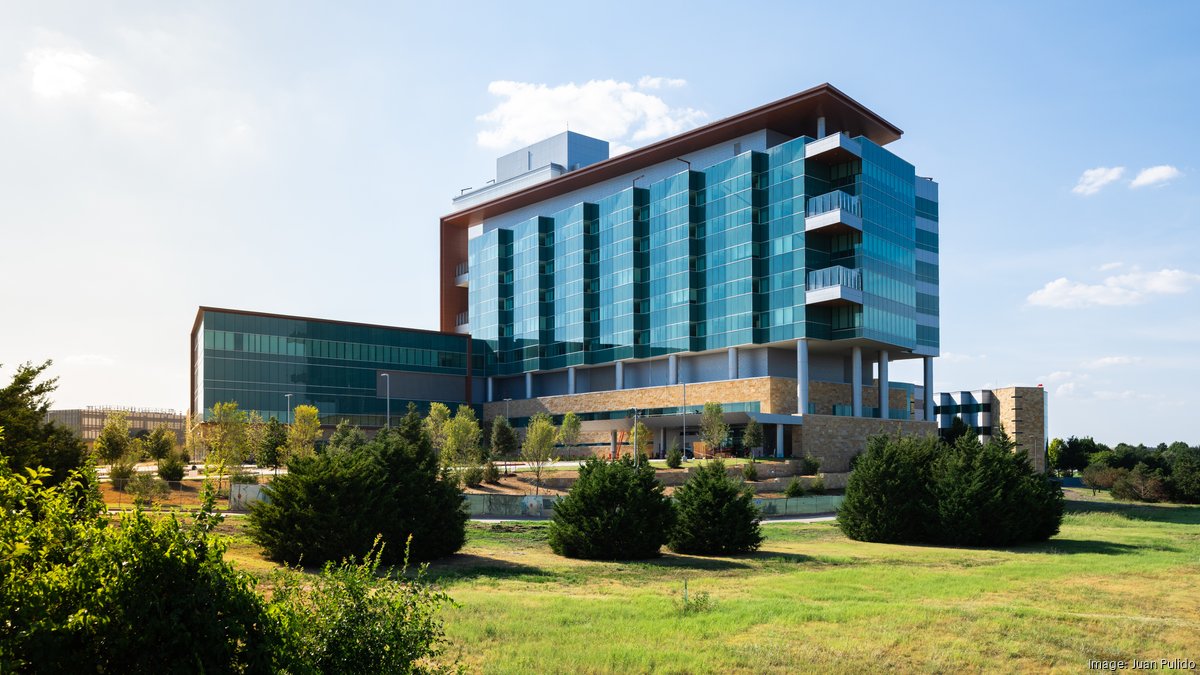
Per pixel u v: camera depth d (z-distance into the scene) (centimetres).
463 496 3491
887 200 9538
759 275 9588
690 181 10294
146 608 731
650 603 2234
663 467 7838
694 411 9819
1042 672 1538
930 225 11931
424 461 3388
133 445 8081
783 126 9788
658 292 10600
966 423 12800
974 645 1712
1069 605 2295
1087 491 10056
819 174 9362
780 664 1551
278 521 2919
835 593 2511
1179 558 3691
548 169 12912
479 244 13238
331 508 2933
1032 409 12262
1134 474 9188
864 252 9038
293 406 10881
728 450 8825
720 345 9812
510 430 9888
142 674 727
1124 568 3200
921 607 2189
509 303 12725
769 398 8944
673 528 3806
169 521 786
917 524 4584
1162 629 1912
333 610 979
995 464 4625
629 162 11075
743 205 9688
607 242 11300
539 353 11981
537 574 2945
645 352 10694
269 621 818
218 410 8325
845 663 1553
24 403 2428
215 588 777
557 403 11575
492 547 3838
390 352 11881
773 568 3291
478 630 1780
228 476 6041
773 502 6353
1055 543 4578
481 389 12838
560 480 7138
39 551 753
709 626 1889
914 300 9888
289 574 1155
